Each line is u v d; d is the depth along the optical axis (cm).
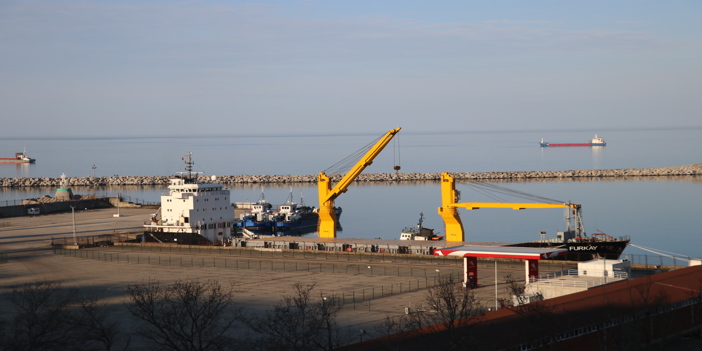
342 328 7988
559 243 12706
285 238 15950
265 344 7244
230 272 12281
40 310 9244
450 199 15600
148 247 16275
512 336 5916
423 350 5741
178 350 7031
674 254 15438
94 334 7856
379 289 10312
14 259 14700
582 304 6794
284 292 10275
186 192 17650
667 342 6544
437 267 12119
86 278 12012
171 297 9819
